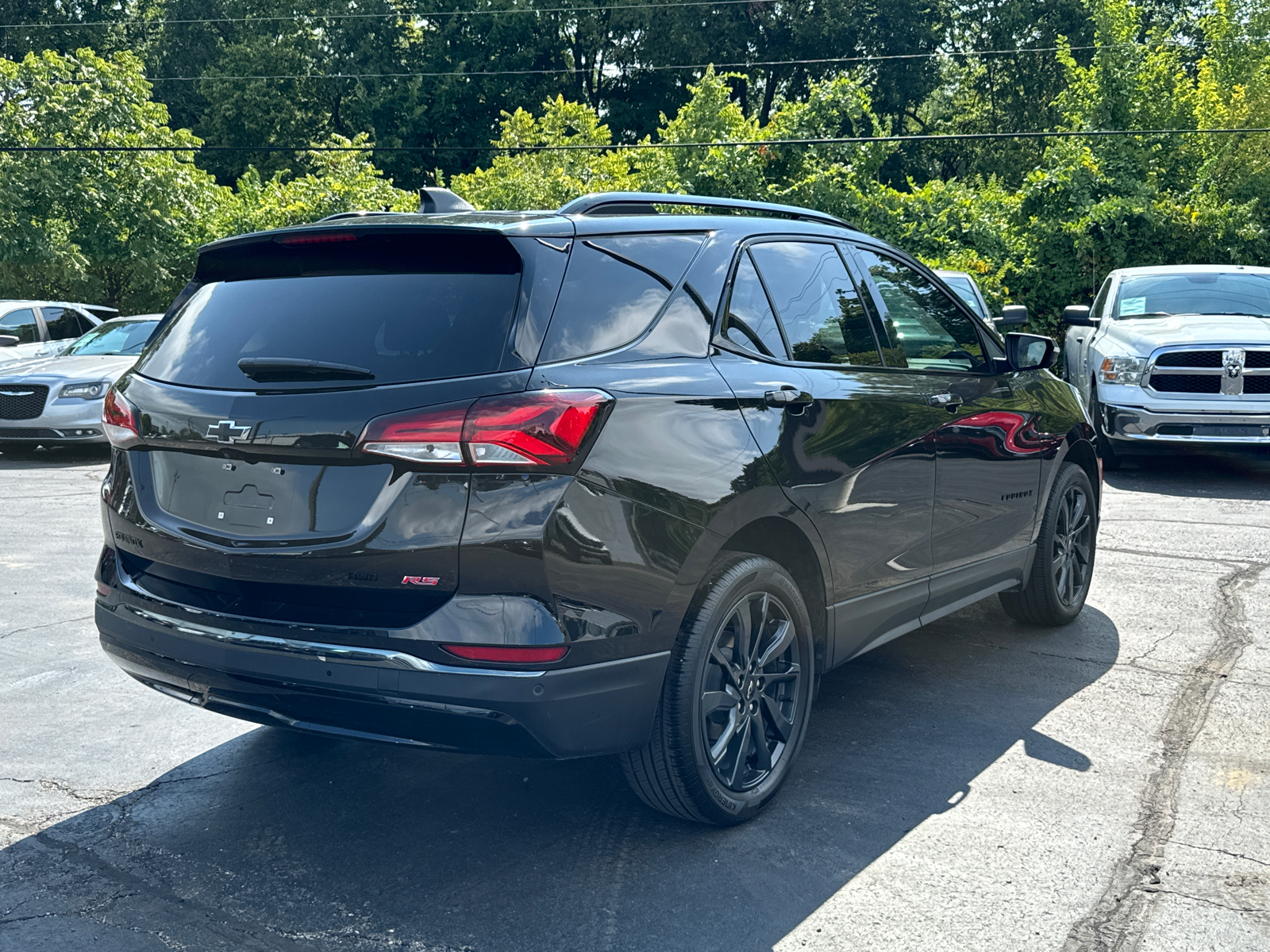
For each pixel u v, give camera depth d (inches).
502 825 131.6
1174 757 150.6
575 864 121.9
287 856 124.2
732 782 129.0
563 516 107.0
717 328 131.8
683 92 1884.8
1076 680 183.2
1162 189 977.5
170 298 1122.7
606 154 1242.6
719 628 123.4
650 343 122.3
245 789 142.3
